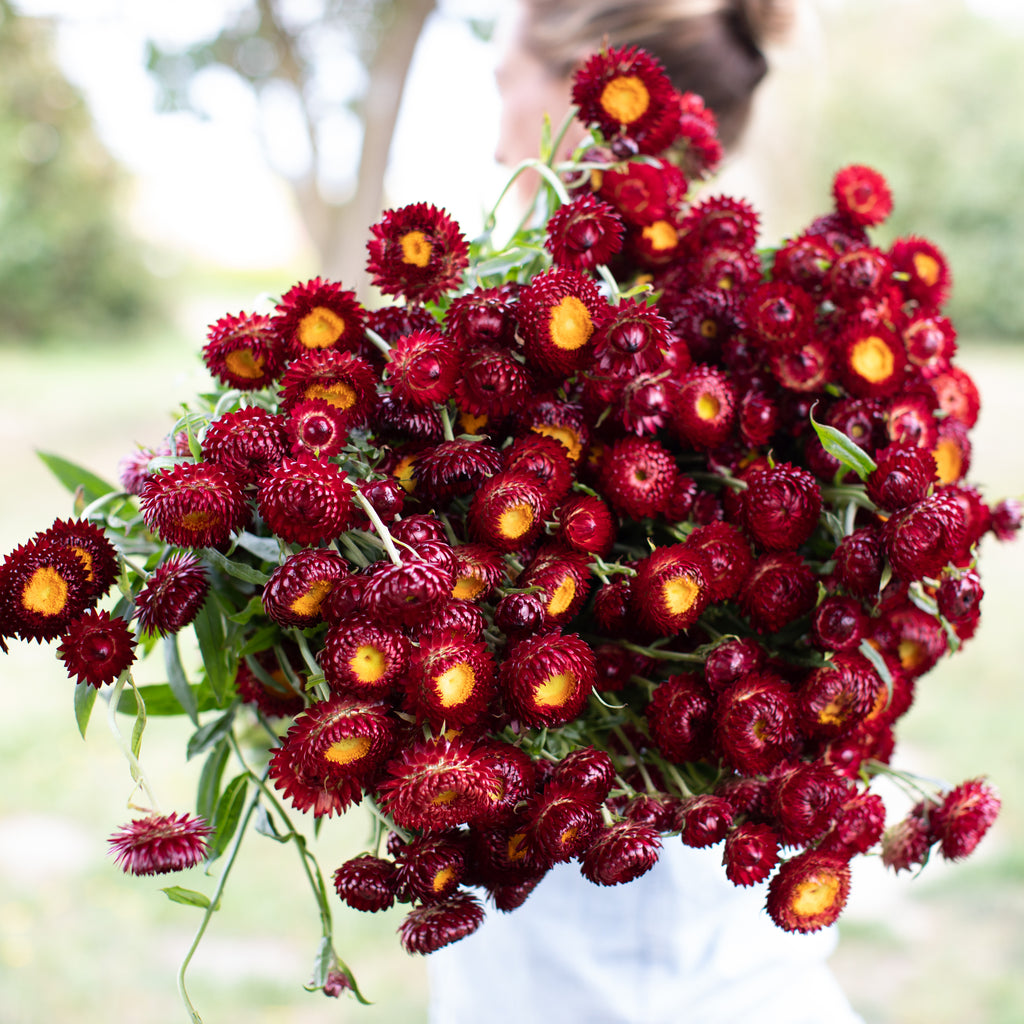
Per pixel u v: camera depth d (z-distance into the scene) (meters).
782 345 0.97
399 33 6.63
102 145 12.42
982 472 5.84
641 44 1.33
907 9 10.58
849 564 0.91
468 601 0.87
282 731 1.08
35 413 7.84
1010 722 3.36
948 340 1.01
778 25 1.36
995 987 2.26
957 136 11.09
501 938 1.04
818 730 0.92
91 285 12.72
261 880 2.72
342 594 0.83
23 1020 2.15
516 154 1.37
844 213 1.05
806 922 0.91
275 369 0.91
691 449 0.99
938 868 2.69
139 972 2.34
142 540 0.98
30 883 2.64
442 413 0.91
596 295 0.90
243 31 7.64
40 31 10.70
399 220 0.92
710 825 0.88
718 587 0.92
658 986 1.01
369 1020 2.19
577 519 0.90
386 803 0.85
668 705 0.91
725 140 1.39
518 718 0.87
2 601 0.86
